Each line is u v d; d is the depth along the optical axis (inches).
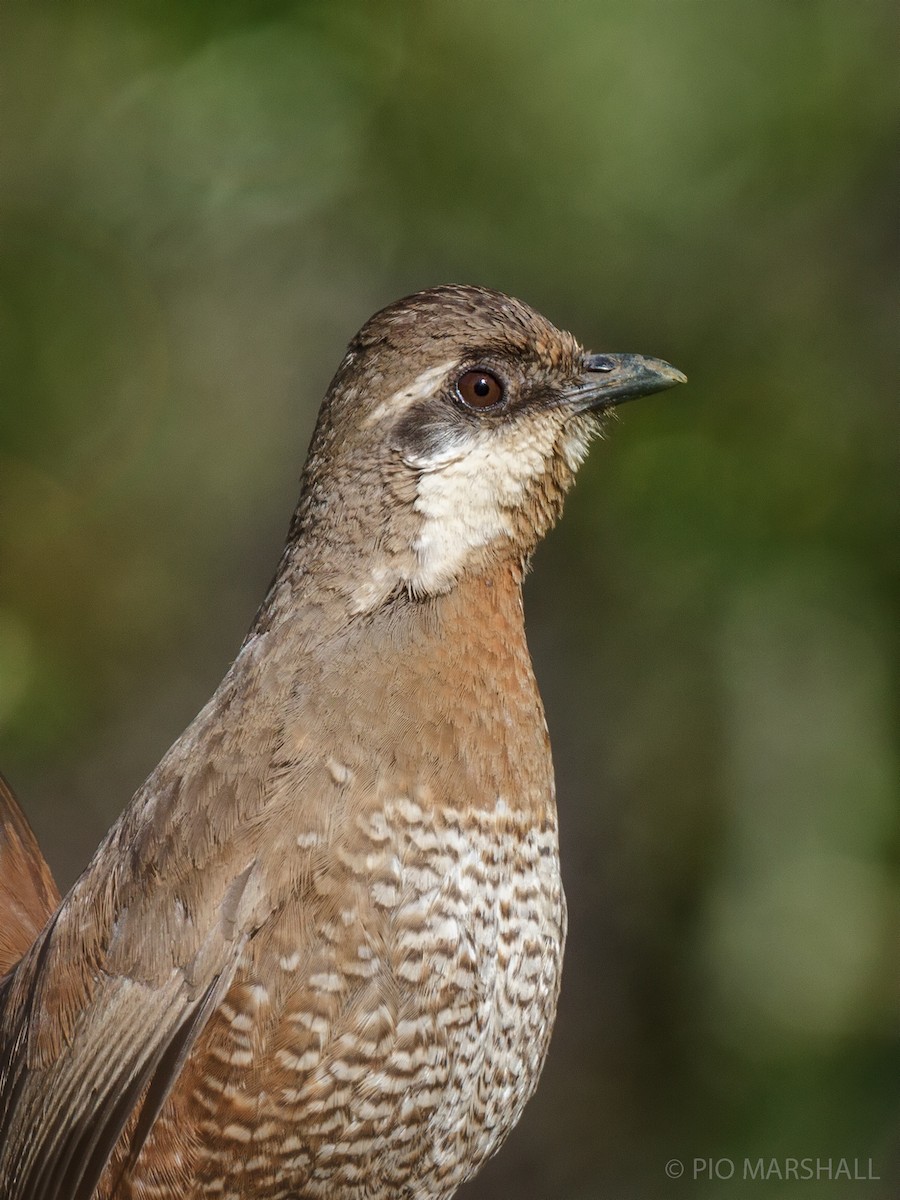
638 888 523.2
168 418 579.8
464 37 503.2
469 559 269.7
